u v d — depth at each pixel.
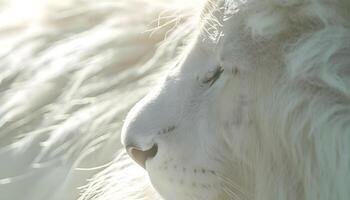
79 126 7.18
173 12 7.16
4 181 7.23
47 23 7.33
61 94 7.23
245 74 6.47
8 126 7.25
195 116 6.51
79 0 7.33
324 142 6.43
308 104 6.44
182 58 6.58
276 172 6.52
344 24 6.41
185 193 6.53
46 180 7.18
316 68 6.42
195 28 6.70
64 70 7.25
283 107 6.46
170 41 7.10
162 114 6.52
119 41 7.22
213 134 6.50
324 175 6.45
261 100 6.47
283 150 6.49
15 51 7.31
